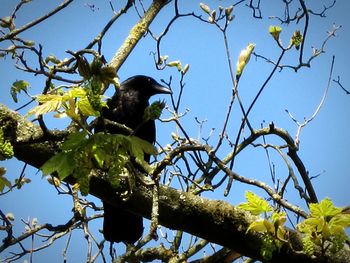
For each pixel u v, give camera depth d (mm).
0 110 7094
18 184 7586
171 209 7566
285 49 7684
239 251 7523
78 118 5102
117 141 5102
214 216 7504
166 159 6320
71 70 6180
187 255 9016
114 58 9062
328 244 6410
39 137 6129
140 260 9133
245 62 7129
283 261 7098
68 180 7730
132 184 6188
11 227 7258
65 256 8430
